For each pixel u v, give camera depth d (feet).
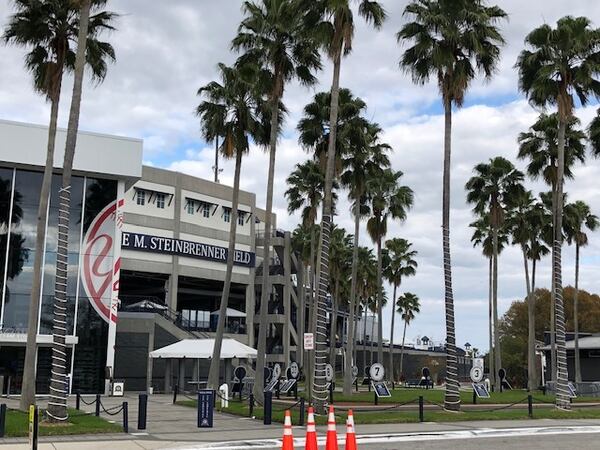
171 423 73.67
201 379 170.19
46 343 122.01
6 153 122.62
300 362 220.23
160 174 201.26
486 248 205.57
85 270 128.57
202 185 213.87
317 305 82.64
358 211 145.28
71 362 125.18
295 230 244.42
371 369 103.04
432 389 200.44
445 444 57.31
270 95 103.45
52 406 64.39
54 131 83.51
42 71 85.61
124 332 157.28
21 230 124.88
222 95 107.45
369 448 54.13
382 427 70.54
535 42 97.19
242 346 127.95
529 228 181.27
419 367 364.17
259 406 95.61
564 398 95.40
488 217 191.52
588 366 206.39
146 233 196.34
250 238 229.66
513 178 166.81
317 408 79.05
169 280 198.18
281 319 239.30
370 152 140.77
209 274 209.97
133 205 194.70
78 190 130.11
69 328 125.90
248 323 223.71
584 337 226.79
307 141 126.11
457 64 91.97
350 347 137.28
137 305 172.35
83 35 69.51
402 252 249.55
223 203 221.25
